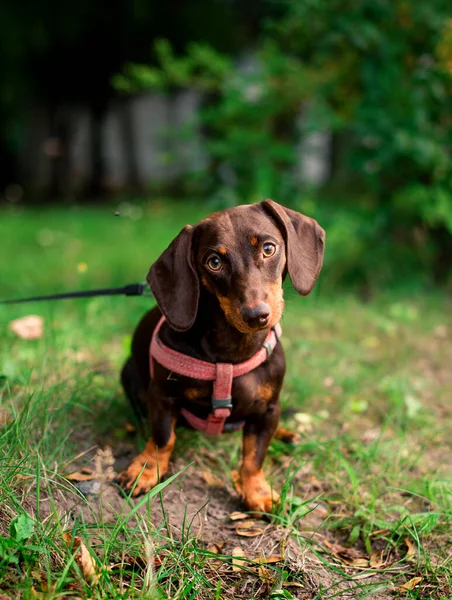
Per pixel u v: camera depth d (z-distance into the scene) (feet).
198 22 14.58
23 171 17.03
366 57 4.91
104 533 2.04
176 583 1.92
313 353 3.86
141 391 2.66
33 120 16.42
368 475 2.61
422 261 5.35
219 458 2.59
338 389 3.42
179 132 5.35
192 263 2.10
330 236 4.96
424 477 2.56
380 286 5.10
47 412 2.56
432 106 5.01
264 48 5.31
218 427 2.33
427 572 2.04
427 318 4.55
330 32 4.95
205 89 5.65
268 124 5.28
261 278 1.99
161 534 2.12
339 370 3.65
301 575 2.00
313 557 2.10
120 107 17.34
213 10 14.83
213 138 5.46
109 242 7.83
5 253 7.13
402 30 4.83
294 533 2.16
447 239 5.32
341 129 5.04
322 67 5.24
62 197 16.17
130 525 2.15
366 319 4.46
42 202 15.57
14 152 17.42
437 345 4.12
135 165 17.85
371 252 5.22
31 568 1.83
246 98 5.17
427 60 4.98
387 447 2.82
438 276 5.36
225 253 2.00
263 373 2.25
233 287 1.98
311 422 3.04
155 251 6.88
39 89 15.47
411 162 4.95
